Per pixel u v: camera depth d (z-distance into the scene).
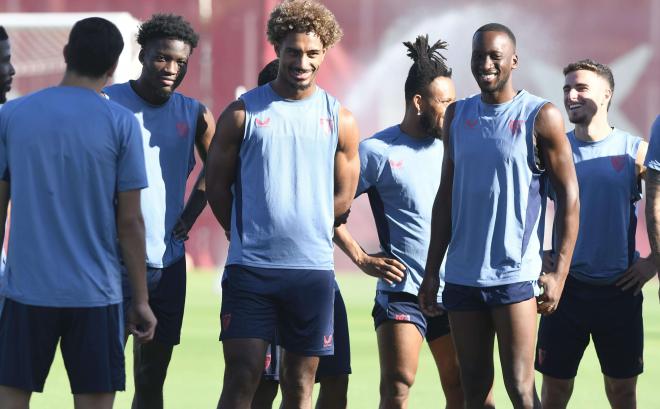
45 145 15.53
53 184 15.54
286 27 17.45
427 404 25.42
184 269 20.59
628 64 83.25
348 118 18.20
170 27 19.61
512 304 17.72
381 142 21.06
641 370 21.55
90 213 15.67
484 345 18.20
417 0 84.19
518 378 17.73
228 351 17.64
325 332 18.09
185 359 32.38
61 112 15.62
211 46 79.56
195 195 20.69
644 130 82.69
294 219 17.69
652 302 52.28
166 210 20.11
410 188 20.80
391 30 84.38
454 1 85.19
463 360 18.27
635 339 21.27
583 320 21.16
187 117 20.31
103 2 79.75
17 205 15.62
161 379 20.66
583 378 29.72
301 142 17.73
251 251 17.69
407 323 20.58
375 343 36.50
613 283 21.00
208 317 43.38
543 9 84.62
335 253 72.50
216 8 79.38
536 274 17.89
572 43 84.50
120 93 20.00
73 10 79.88
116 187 15.91
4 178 15.87
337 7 84.38
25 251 15.59
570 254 17.94
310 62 17.55
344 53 84.31
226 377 17.67
